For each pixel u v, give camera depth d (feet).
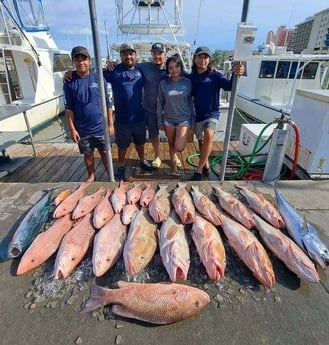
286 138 8.84
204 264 5.14
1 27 23.41
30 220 6.61
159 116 10.32
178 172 11.84
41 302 4.80
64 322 4.45
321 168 10.36
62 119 31.09
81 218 6.88
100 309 4.64
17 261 5.74
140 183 8.80
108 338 4.21
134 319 4.48
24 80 26.25
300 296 4.96
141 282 5.18
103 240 5.73
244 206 7.16
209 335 4.27
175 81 9.64
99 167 13.01
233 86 8.24
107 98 9.57
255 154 11.78
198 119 10.21
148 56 24.62
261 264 5.12
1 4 21.77
